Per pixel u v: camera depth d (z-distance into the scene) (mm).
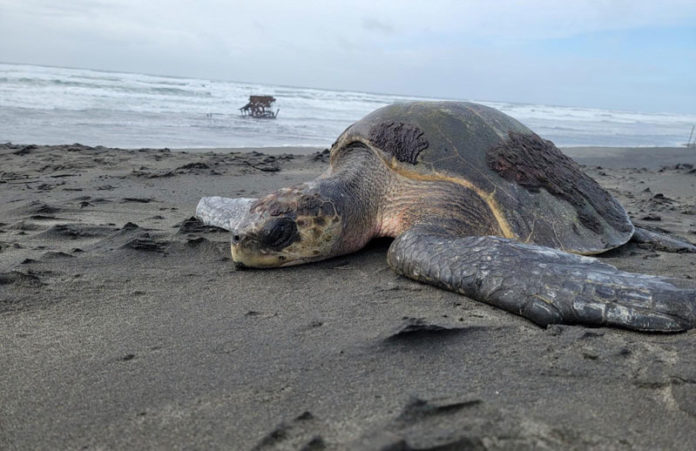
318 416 322
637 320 432
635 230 831
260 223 628
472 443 287
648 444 295
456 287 531
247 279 610
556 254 523
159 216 964
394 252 613
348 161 764
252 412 330
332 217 653
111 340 439
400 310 510
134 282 587
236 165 1684
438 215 677
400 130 718
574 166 840
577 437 299
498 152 715
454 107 778
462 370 382
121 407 337
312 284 592
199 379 373
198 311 508
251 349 422
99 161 1642
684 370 368
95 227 825
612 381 364
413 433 296
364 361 398
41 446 299
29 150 1772
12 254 678
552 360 396
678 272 666
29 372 382
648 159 2963
